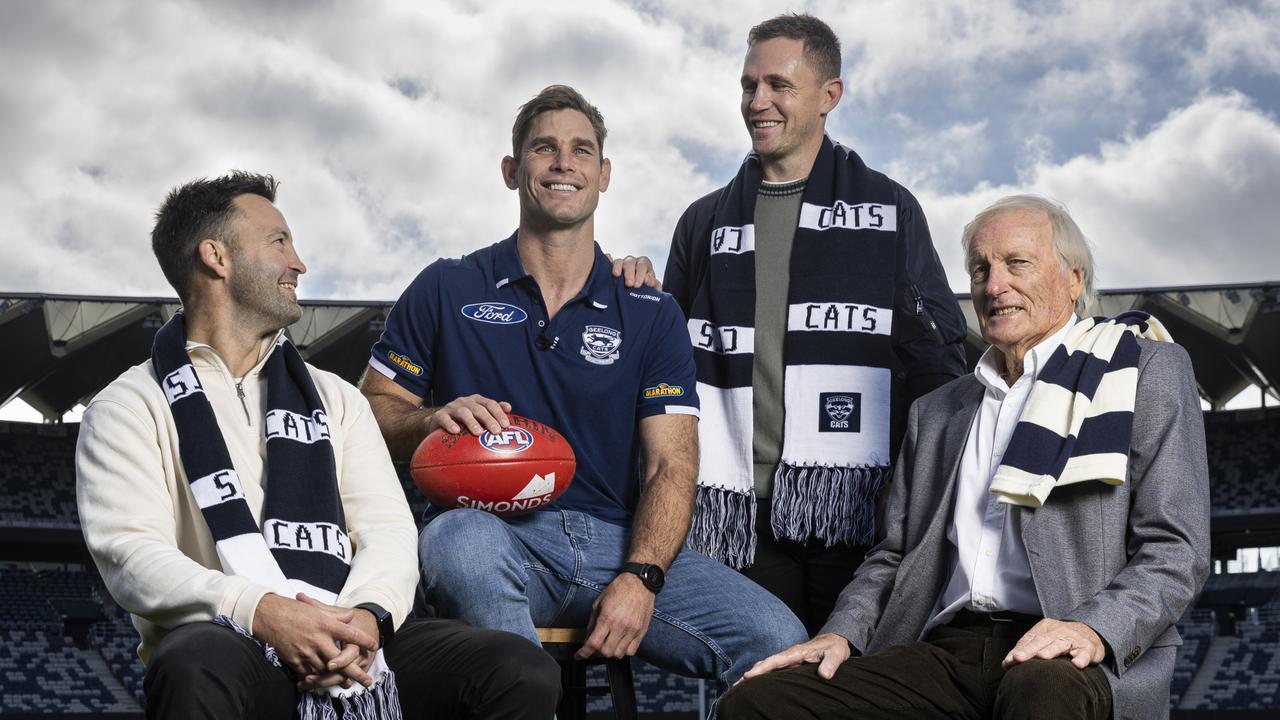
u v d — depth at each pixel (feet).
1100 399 8.49
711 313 12.51
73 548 95.66
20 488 89.66
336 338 78.59
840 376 12.05
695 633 9.87
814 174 12.57
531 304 10.56
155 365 8.39
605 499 10.32
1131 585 7.97
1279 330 79.77
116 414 8.09
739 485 12.00
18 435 92.73
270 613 7.34
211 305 8.63
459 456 9.27
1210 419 93.56
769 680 8.46
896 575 9.16
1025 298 8.89
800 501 11.84
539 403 10.37
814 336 12.12
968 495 9.01
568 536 9.84
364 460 8.94
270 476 8.26
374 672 7.73
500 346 10.45
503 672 7.71
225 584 7.43
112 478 7.91
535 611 9.84
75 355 86.84
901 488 9.70
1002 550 8.64
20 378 88.38
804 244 12.36
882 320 12.20
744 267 12.41
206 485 7.98
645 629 9.30
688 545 12.05
